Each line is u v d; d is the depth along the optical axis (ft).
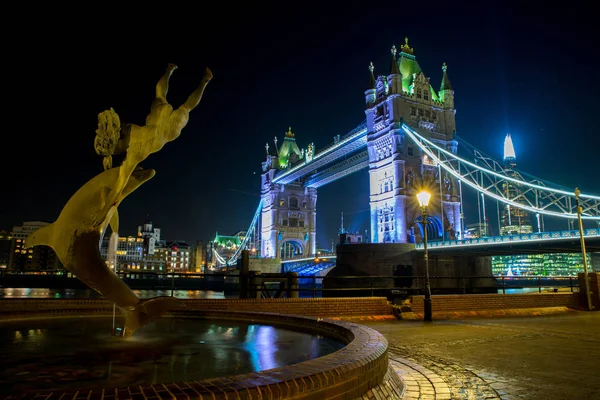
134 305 20.39
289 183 456.45
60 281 208.33
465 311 61.16
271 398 12.02
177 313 34.78
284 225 447.83
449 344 36.96
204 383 12.09
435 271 210.38
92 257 19.42
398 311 56.49
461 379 24.93
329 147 348.79
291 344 23.16
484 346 36.04
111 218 21.77
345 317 53.88
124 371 16.52
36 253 463.01
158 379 15.43
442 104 305.53
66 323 29.63
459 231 276.00
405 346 35.86
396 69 290.76
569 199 191.31
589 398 21.54
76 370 16.56
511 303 66.18
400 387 21.02
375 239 285.43
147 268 616.39
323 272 295.89
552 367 28.25
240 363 18.24
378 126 295.69
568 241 162.20
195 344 22.66
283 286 63.52
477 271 219.61
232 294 226.38
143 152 20.17
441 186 261.65
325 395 13.62
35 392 10.92
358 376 15.35
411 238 263.90
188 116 21.66
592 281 74.43
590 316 62.59
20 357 18.76
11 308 37.19
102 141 20.35
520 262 565.53
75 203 19.49
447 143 294.87
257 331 27.73
